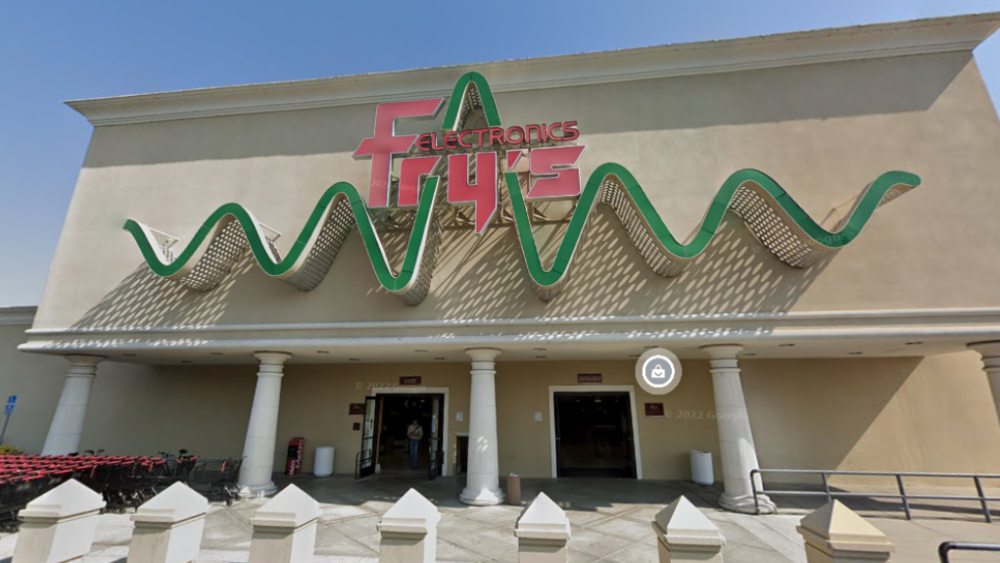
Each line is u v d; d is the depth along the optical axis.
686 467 12.02
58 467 8.55
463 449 12.87
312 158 11.69
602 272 9.84
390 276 8.70
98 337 10.74
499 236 10.38
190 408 13.82
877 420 11.55
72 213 11.83
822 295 9.15
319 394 13.61
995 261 8.81
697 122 10.64
